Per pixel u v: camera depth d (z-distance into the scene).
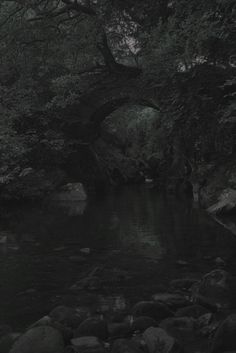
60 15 21.91
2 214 16.66
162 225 13.06
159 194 24.91
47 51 21.08
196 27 9.50
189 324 5.20
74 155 26.70
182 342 4.79
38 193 21.84
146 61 12.04
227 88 12.04
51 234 11.85
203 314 5.56
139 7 15.13
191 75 11.66
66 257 9.12
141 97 20.88
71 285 7.16
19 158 19.75
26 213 16.86
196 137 15.20
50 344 4.49
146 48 12.21
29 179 22.11
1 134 16.80
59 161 24.44
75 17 19.95
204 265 8.28
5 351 4.57
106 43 22.19
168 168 29.48
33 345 4.46
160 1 14.12
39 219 15.00
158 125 20.03
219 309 5.82
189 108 12.61
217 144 15.20
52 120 24.12
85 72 23.50
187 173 24.66
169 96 12.71
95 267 8.11
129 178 36.06
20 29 19.84
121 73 23.66
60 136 23.42
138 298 6.42
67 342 4.78
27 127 22.52
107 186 30.80
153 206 18.33
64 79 19.27
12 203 20.62
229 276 6.57
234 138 14.24
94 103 24.44
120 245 10.26
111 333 5.05
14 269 8.20
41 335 4.57
